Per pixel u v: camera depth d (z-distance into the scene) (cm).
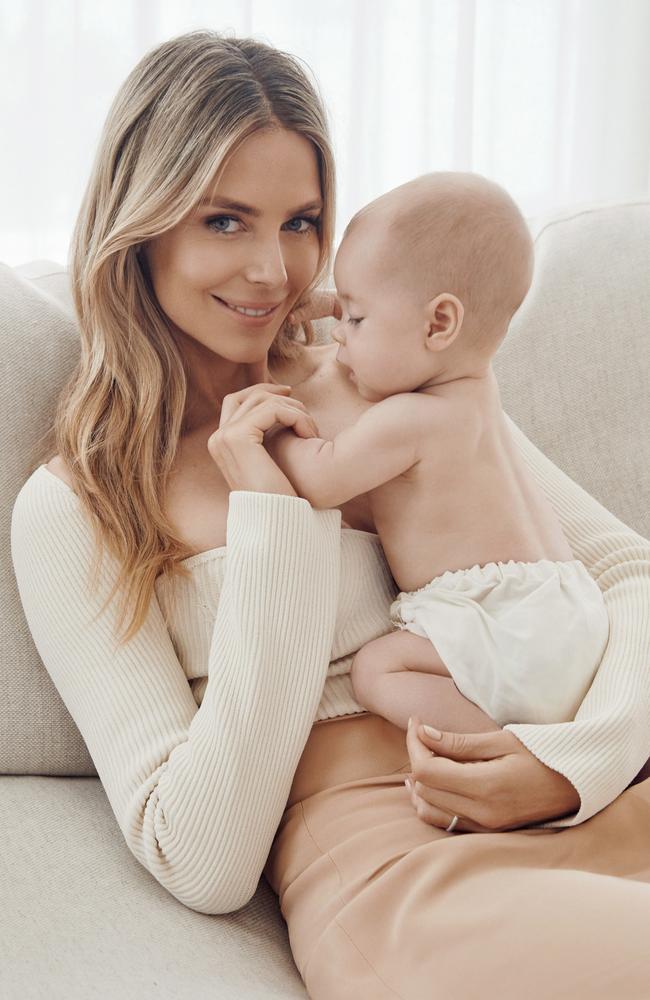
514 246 108
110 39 207
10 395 126
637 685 106
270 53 116
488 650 105
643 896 87
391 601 120
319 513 110
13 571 124
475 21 226
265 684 104
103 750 110
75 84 207
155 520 117
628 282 151
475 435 109
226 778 102
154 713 110
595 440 148
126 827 106
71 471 119
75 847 110
